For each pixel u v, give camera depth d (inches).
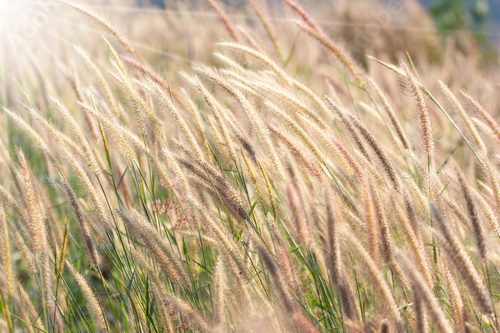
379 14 268.4
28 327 90.4
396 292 91.9
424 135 95.4
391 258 86.7
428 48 262.1
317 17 274.4
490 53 279.1
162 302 88.5
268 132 91.0
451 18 317.4
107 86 98.4
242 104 91.7
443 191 94.0
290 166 86.0
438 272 90.5
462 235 94.8
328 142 92.4
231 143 93.5
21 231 95.5
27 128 93.0
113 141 96.2
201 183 91.8
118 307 97.0
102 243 93.8
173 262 89.4
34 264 91.0
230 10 196.1
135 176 95.6
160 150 96.5
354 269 89.5
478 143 97.7
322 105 101.3
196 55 178.5
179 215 96.6
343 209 90.4
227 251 88.0
